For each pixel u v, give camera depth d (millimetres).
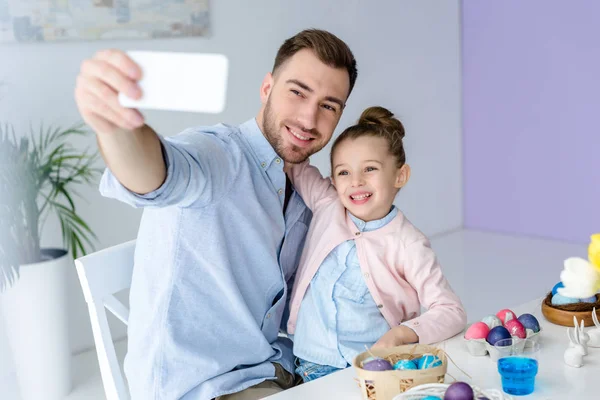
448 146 5086
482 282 4031
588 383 1243
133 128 1083
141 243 1564
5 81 3076
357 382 1292
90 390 3012
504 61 4906
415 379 1154
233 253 1564
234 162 1558
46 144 3053
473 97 5086
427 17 4801
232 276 1542
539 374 1287
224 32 3723
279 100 1612
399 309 1701
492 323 1445
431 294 1631
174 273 1510
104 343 1573
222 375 1538
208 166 1460
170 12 3480
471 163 5188
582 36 4559
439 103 4965
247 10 3805
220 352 1550
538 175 4891
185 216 1497
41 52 3156
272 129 1623
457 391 1065
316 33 1620
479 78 5035
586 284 1201
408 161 4812
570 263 1218
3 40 3045
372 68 4480
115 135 1145
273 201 1640
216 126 1642
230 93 3777
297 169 1771
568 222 4809
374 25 4457
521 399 1192
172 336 1511
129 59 920
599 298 1566
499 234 5086
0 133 2896
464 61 5082
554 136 4781
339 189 1710
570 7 4574
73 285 3344
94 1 3240
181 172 1328
